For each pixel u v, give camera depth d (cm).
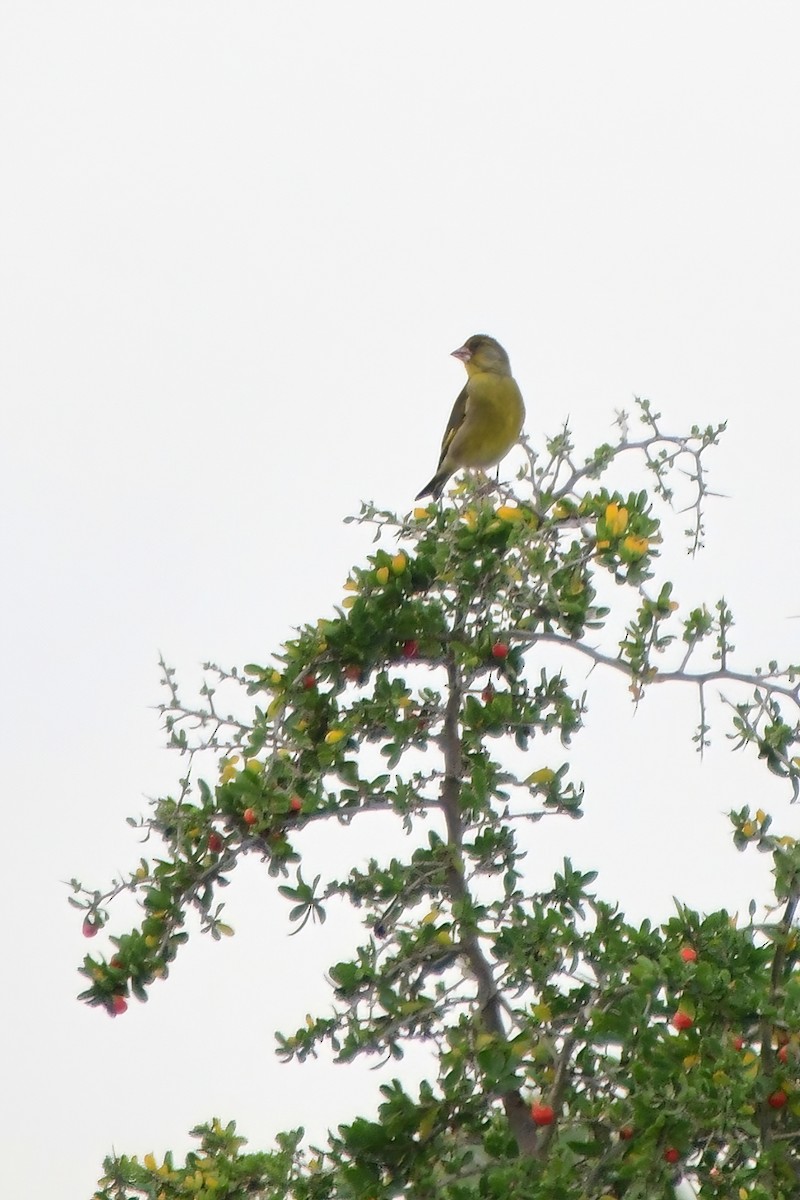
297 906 890
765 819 890
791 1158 809
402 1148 794
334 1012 891
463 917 863
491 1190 757
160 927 920
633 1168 762
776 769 910
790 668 910
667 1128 764
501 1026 876
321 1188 902
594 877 938
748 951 840
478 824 934
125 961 917
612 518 925
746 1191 762
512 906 927
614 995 825
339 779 940
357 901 910
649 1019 799
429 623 935
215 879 927
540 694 966
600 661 911
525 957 867
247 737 949
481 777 905
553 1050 839
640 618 901
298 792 937
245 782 909
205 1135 1038
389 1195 789
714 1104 763
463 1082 804
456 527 942
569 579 946
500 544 927
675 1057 791
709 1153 838
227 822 926
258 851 939
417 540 990
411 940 872
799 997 820
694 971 802
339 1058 845
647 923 848
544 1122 809
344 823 946
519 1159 783
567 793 953
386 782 942
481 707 934
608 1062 842
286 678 948
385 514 991
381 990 862
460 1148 825
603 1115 808
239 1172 970
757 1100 803
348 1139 791
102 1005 925
